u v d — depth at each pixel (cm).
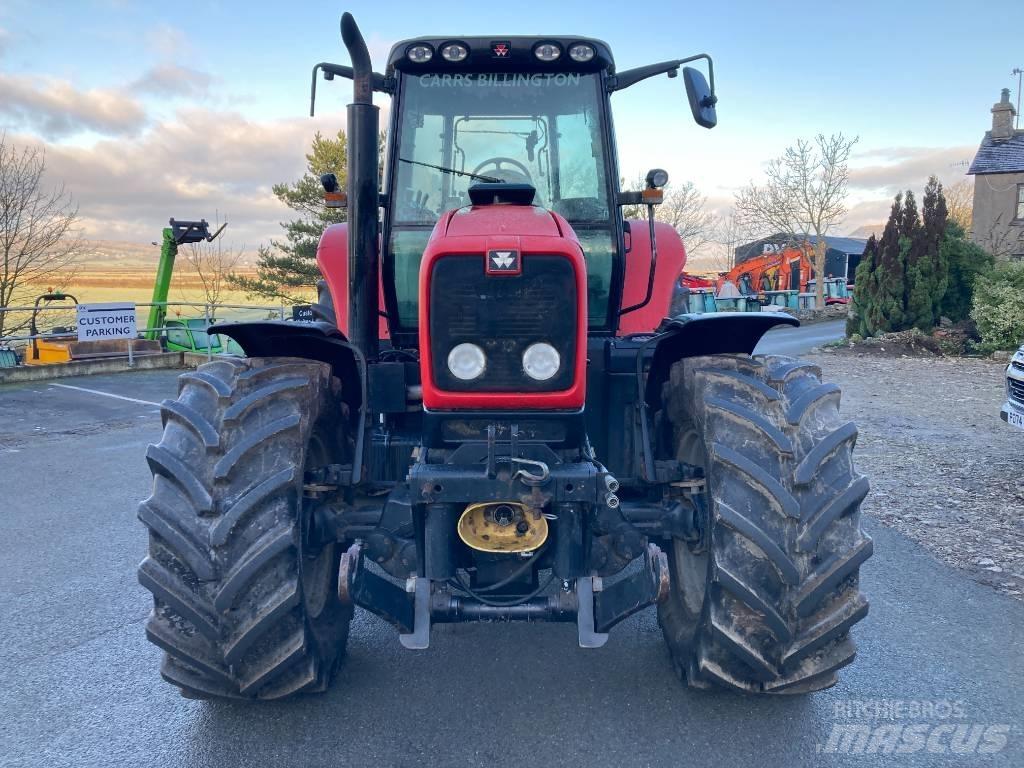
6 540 553
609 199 396
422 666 360
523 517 285
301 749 295
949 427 938
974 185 3027
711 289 2983
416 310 396
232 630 276
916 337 1798
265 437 286
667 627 348
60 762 289
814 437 289
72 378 1489
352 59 324
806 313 3089
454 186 397
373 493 351
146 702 331
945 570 482
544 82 398
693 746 295
